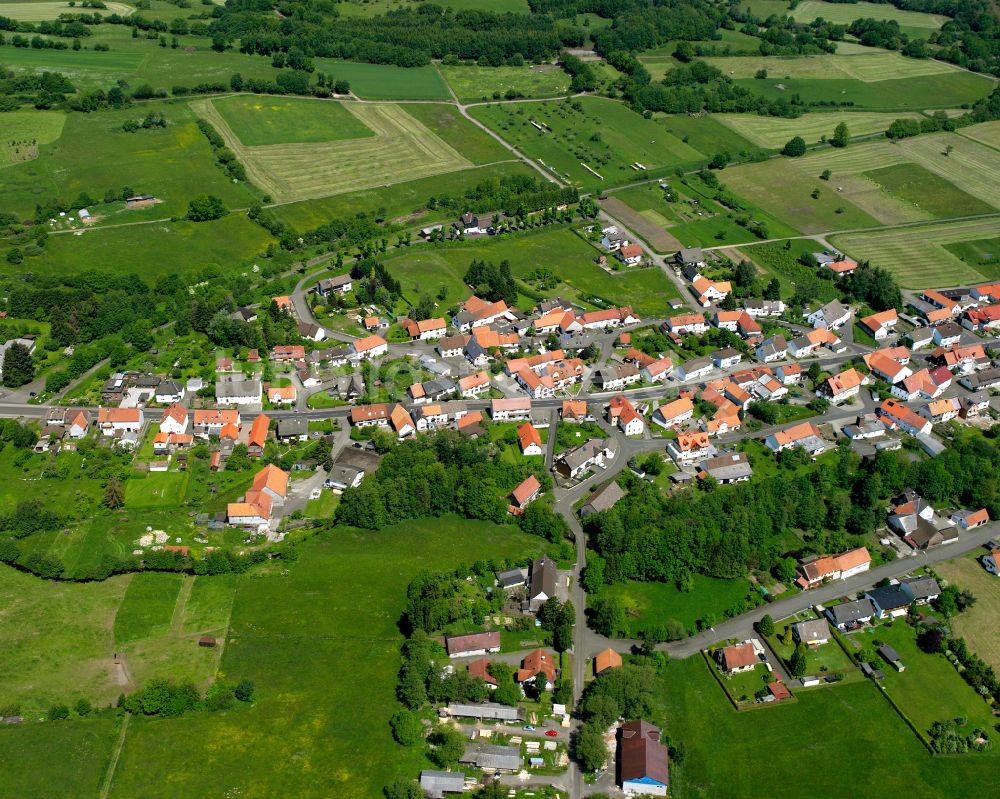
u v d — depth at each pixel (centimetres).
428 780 17038
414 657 18888
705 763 17900
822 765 17962
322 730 18050
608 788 17250
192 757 17475
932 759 18125
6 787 16838
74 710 18188
